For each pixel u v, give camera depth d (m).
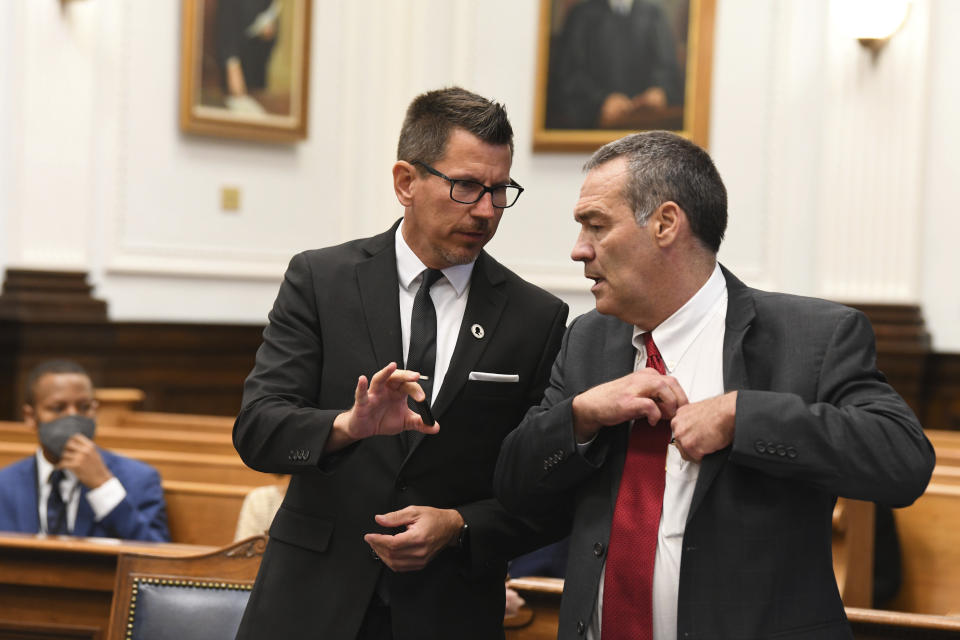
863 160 7.55
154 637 2.66
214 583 2.71
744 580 1.78
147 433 5.21
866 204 7.55
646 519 1.87
